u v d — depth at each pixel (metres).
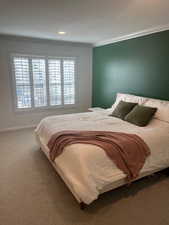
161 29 3.11
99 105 5.31
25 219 1.77
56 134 2.47
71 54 5.01
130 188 2.27
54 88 5.02
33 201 2.03
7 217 1.80
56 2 2.13
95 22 2.94
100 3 2.14
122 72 4.19
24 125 4.76
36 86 4.73
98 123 2.91
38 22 2.98
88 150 1.92
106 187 1.97
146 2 2.10
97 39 4.43
